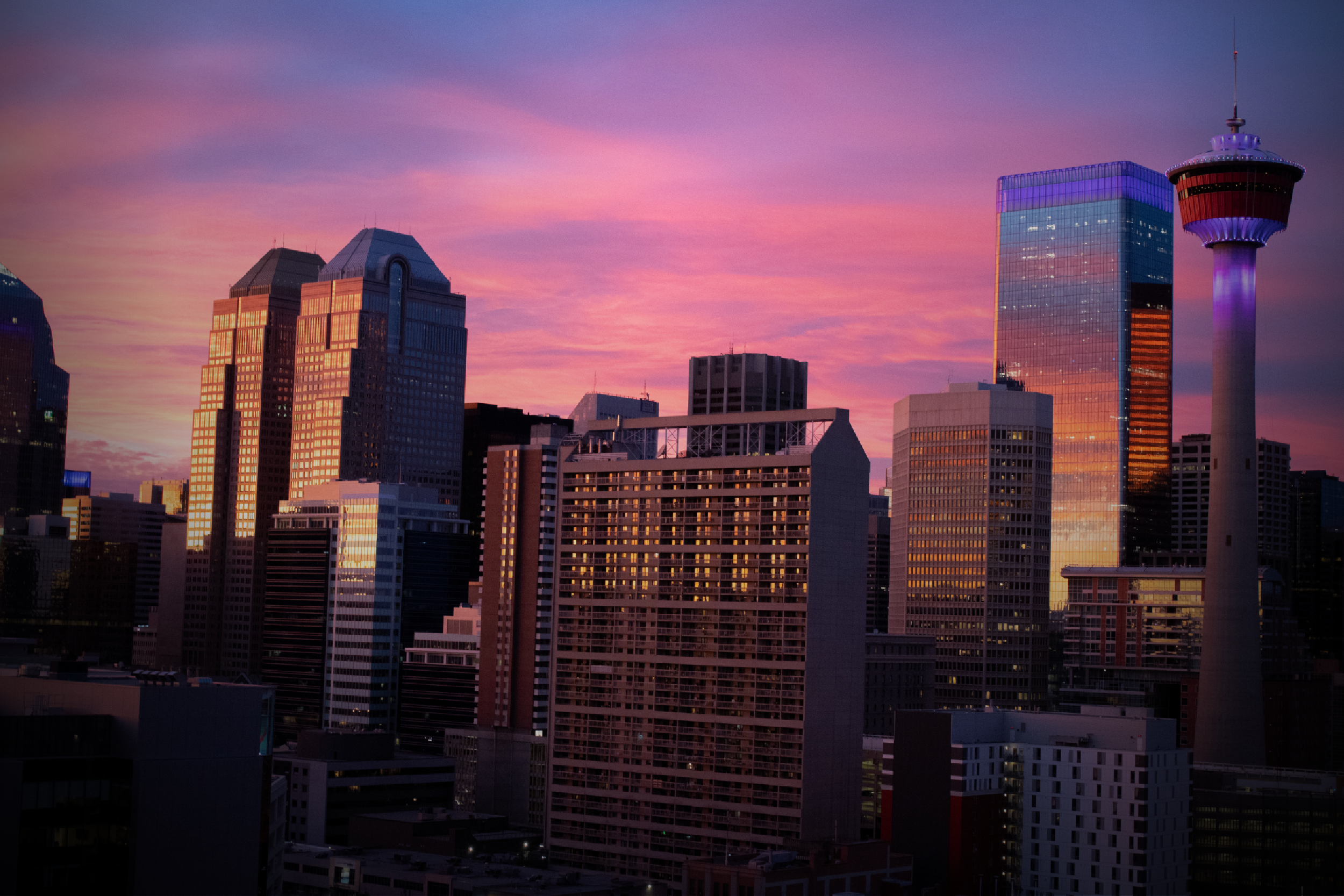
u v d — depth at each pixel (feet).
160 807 640.58
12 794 614.75
